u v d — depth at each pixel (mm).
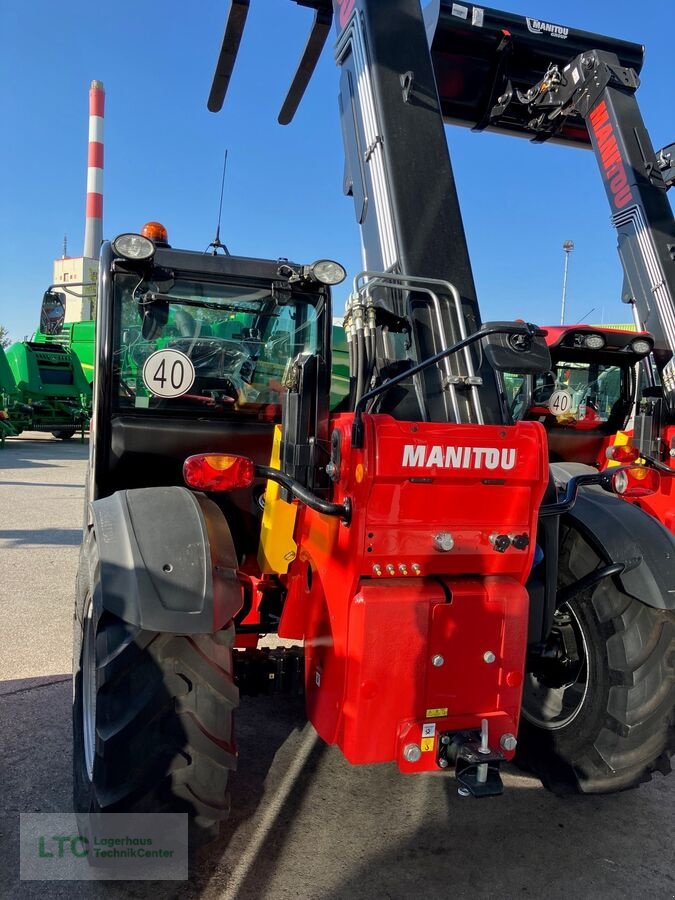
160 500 2312
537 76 4855
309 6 3430
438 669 2203
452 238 2580
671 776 3061
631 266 5066
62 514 8406
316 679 2369
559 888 2287
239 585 2240
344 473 2123
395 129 2607
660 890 2293
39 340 17703
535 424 2256
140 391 2854
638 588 2562
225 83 3617
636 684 2594
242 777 2883
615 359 6258
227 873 2303
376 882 2285
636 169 4836
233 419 2979
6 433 15938
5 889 2201
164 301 2871
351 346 2582
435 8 4254
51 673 3832
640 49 4891
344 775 2922
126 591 2043
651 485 2945
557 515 2547
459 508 2182
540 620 2592
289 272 2951
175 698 2066
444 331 2459
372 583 2166
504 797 2820
